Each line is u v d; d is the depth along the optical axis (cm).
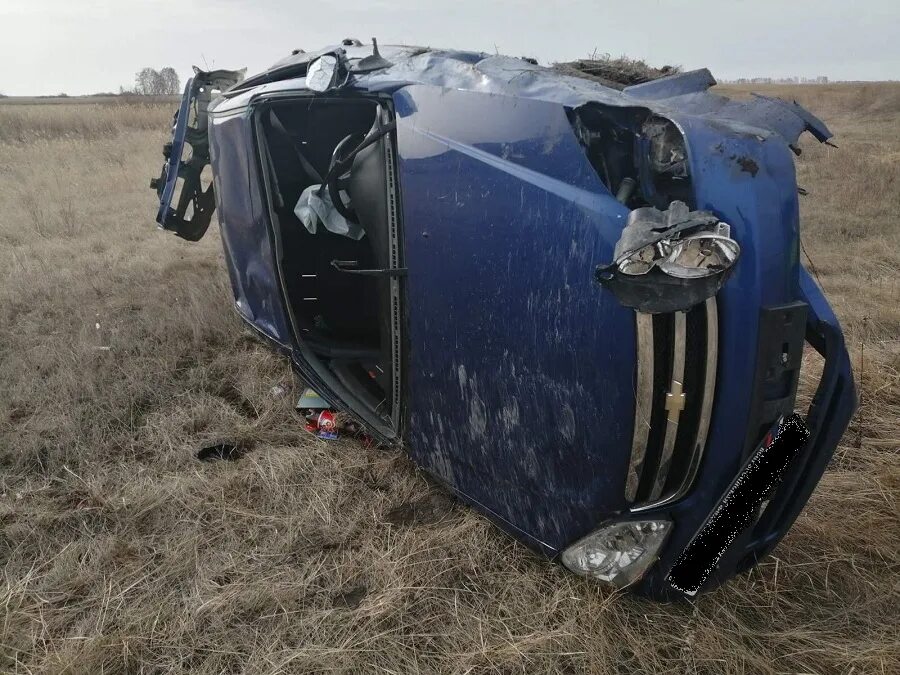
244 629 220
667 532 201
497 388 218
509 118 210
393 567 241
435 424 251
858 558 243
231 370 405
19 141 1479
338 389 325
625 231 170
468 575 239
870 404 337
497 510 237
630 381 183
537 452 212
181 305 491
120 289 536
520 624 218
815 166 1018
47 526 269
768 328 175
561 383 197
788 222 179
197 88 452
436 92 237
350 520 271
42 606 230
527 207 198
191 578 243
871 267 554
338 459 312
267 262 339
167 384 384
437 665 206
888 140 1455
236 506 281
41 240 691
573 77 241
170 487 290
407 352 260
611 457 193
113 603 230
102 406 356
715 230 168
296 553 255
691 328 182
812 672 199
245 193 345
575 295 188
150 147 1344
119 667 208
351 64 282
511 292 204
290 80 323
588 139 199
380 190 266
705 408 184
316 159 350
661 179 189
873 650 202
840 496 270
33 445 317
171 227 471
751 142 181
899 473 278
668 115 186
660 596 212
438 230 226
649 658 206
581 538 211
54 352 409
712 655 204
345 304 360
